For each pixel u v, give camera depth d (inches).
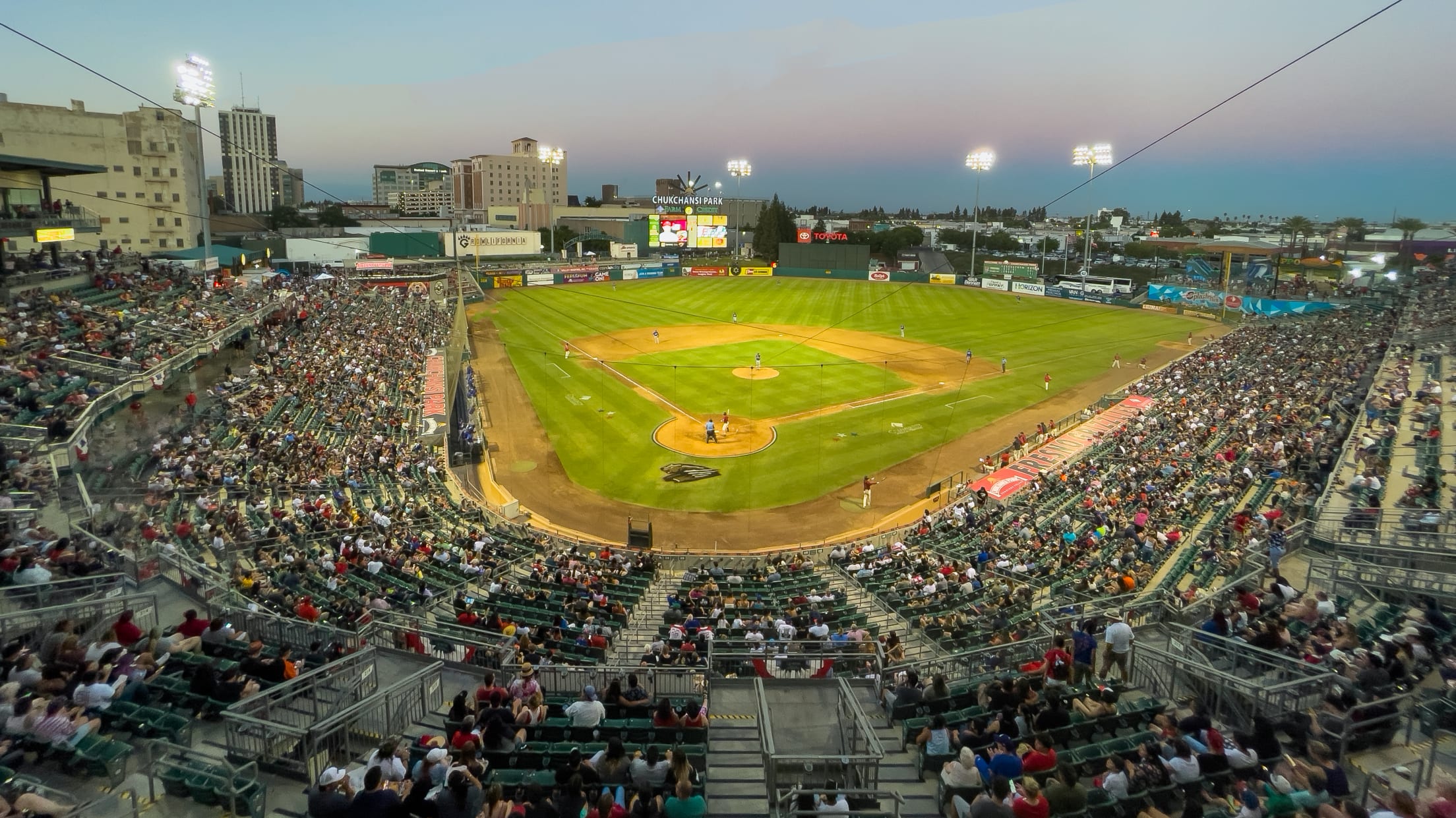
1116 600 766.5
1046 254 5629.9
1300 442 1364.4
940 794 414.0
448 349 2119.8
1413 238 5059.1
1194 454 1433.3
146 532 795.4
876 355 2546.8
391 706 495.5
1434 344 2023.9
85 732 394.3
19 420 992.9
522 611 757.3
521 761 427.8
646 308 3533.5
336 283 3142.2
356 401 1649.9
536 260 4992.6
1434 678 526.9
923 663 589.6
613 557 1043.9
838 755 442.6
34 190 1814.7
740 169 5123.0
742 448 1626.5
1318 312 3107.8
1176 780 398.9
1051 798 367.2
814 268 4790.8
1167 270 4702.3
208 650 546.6
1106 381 2234.3
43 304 1470.2
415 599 752.3
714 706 558.3
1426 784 406.0
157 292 1913.1
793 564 1069.8
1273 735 431.5
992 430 1758.1
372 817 327.9
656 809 366.0
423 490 1275.8
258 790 374.9
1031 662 597.3
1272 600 687.1
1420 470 1105.4
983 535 1135.0
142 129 3511.3
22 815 325.7
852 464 1542.8
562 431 1724.9
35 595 578.6
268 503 1045.8
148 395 1477.6
